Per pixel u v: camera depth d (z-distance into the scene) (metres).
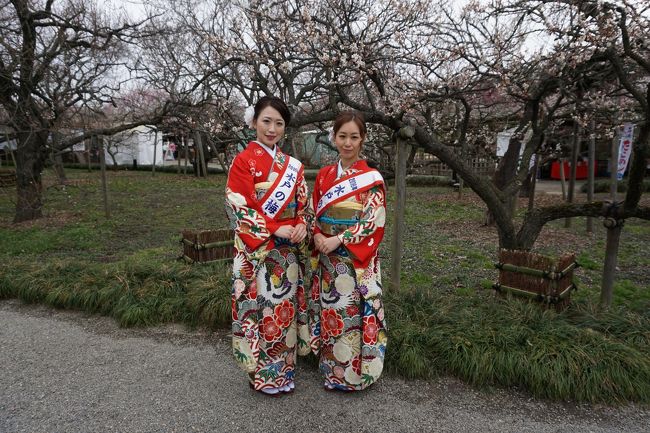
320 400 2.48
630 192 3.17
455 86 4.36
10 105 7.11
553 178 17.92
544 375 2.52
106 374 2.76
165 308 3.55
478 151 9.26
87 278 4.03
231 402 2.45
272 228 2.28
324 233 2.41
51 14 7.02
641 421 2.35
